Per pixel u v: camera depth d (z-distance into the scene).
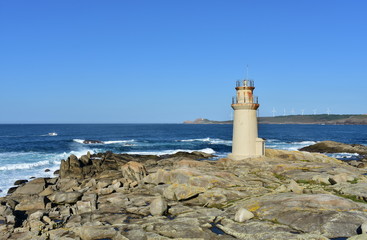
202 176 24.06
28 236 17.30
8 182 37.34
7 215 20.81
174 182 25.67
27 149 72.19
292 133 163.12
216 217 16.42
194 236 13.77
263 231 13.77
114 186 28.30
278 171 30.12
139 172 31.66
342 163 39.72
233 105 37.44
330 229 13.48
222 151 72.38
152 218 17.48
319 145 70.75
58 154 61.47
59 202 25.08
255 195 20.61
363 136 134.88
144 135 144.00
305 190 20.91
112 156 48.09
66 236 15.55
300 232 13.59
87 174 40.03
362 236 11.26
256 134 37.62
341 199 16.34
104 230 15.04
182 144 88.25
